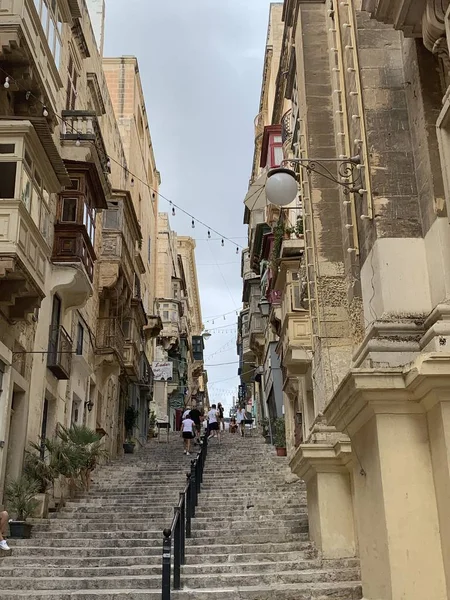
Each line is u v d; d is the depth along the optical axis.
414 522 5.47
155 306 42.22
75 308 19.64
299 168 13.16
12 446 14.79
